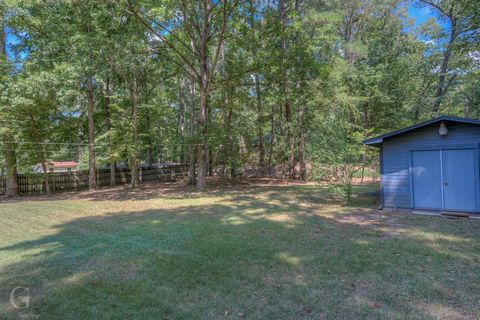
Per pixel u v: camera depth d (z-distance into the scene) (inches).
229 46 597.0
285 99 614.9
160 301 124.3
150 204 398.9
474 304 119.6
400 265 162.7
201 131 553.3
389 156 339.3
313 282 142.2
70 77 483.8
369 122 724.0
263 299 125.7
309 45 540.4
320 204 374.9
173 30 549.6
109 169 712.4
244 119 727.7
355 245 199.3
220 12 499.5
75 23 522.3
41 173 575.5
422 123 307.7
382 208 339.3
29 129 507.8
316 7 635.5
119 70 525.0
